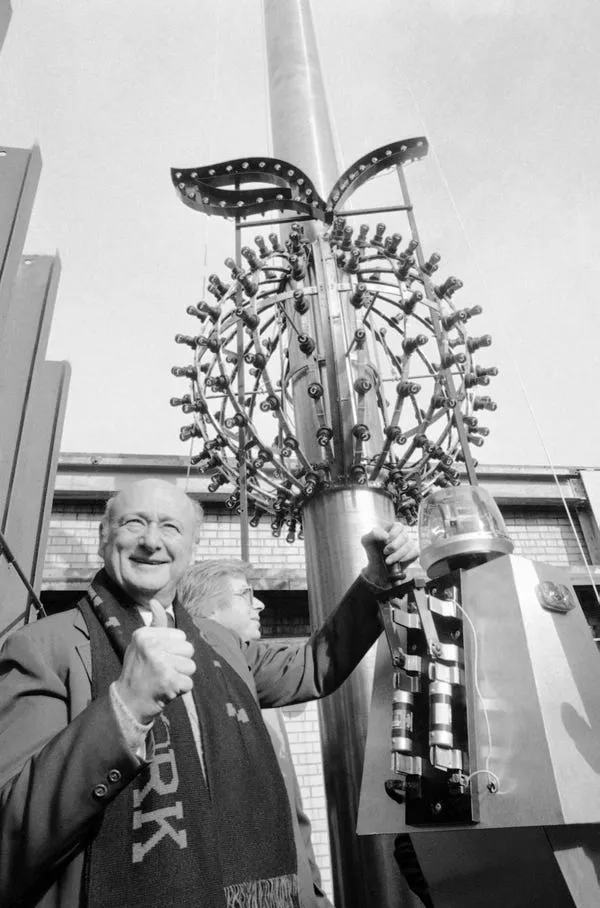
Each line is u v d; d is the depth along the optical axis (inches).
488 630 62.6
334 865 100.7
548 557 258.8
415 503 128.6
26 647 59.9
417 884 71.1
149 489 73.7
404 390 114.7
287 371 142.6
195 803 53.8
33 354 136.7
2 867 45.8
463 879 62.4
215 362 132.0
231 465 132.4
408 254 134.1
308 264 145.1
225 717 62.7
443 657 62.5
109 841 50.8
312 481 119.1
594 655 61.8
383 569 75.0
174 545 71.1
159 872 49.2
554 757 53.2
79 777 46.3
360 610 76.6
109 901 48.2
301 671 78.8
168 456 243.8
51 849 45.7
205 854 51.2
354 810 99.0
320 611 113.4
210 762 58.7
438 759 56.8
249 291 126.6
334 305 134.9
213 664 68.3
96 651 60.3
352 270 136.3
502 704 58.1
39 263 148.8
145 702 48.4
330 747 105.0
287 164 140.6
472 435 130.8
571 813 51.0
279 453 128.0
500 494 261.9
